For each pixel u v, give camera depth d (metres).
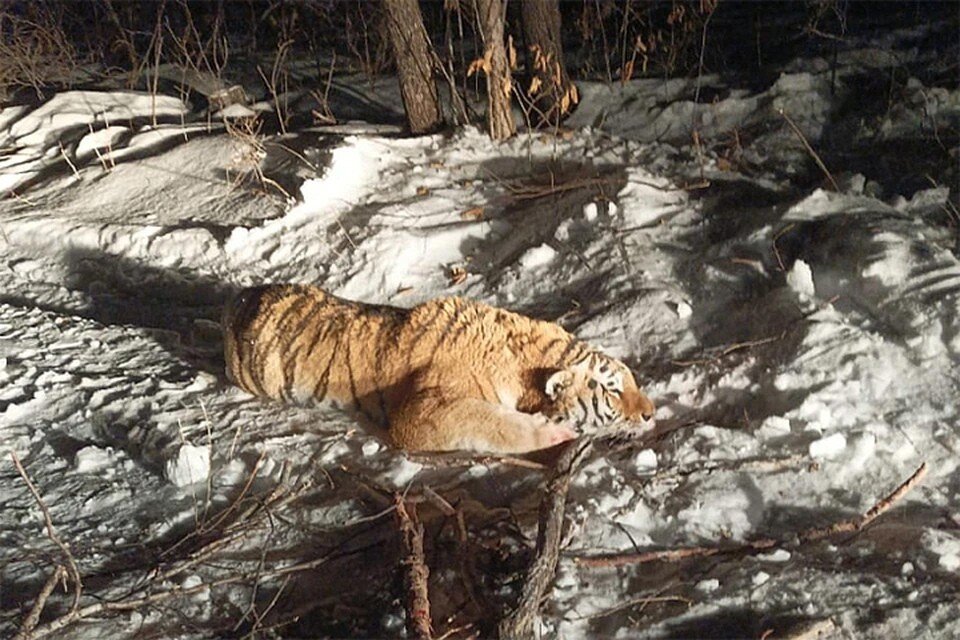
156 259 8.59
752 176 8.94
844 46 11.93
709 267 7.09
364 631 4.61
